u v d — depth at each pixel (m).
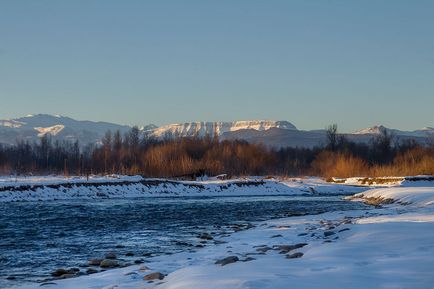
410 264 13.94
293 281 12.16
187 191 80.06
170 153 111.12
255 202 60.50
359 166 115.75
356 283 11.83
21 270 18.70
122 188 72.81
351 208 49.09
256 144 129.12
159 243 25.58
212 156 114.31
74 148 157.00
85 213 43.31
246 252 20.25
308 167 144.25
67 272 17.88
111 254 21.22
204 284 12.51
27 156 144.50
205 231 30.86
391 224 23.77
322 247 18.33
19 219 37.84
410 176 96.88
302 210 47.59
